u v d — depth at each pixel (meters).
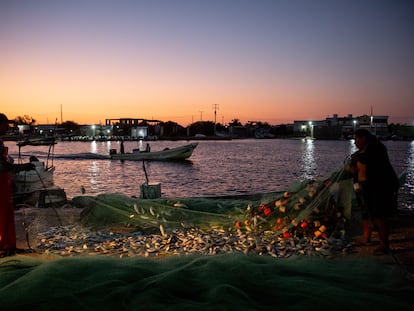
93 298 3.53
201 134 151.00
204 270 4.16
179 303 3.50
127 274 4.03
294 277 4.24
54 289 3.64
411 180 24.38
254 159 49.16
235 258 4.50
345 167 6.80
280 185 26.34
